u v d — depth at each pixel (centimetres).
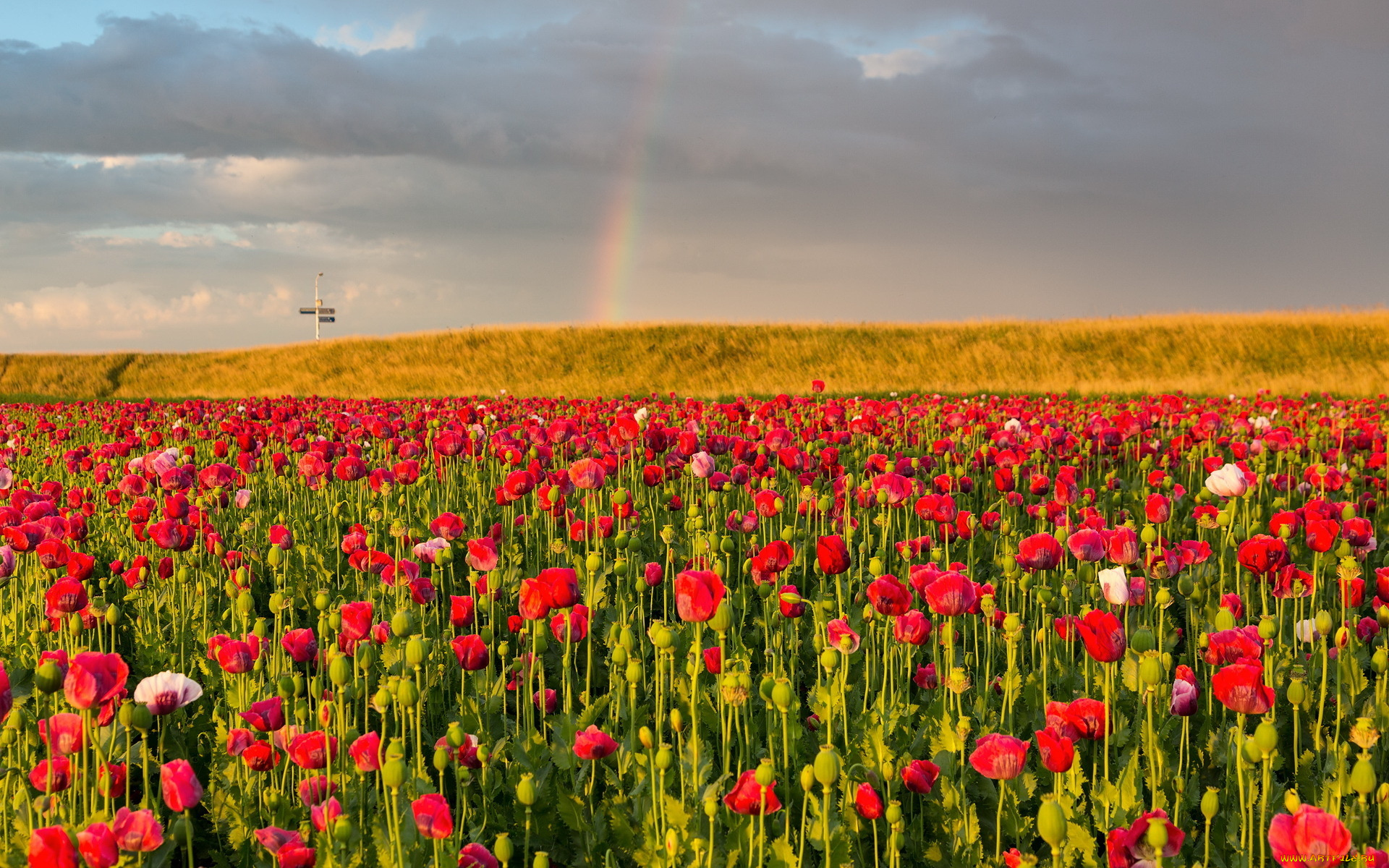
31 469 1078
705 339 4844
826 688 356
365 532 552
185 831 261
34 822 285
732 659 382
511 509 713
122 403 1975
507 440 820
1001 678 392
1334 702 380
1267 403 1820
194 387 4819
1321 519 491
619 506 562
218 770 339
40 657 418
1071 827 277
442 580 574
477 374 4578
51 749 276
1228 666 287
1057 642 436
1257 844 294
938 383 3444
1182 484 999
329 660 350
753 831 272
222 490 704
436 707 416
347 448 858
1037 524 721
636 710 360
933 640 444
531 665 365
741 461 756
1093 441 961
